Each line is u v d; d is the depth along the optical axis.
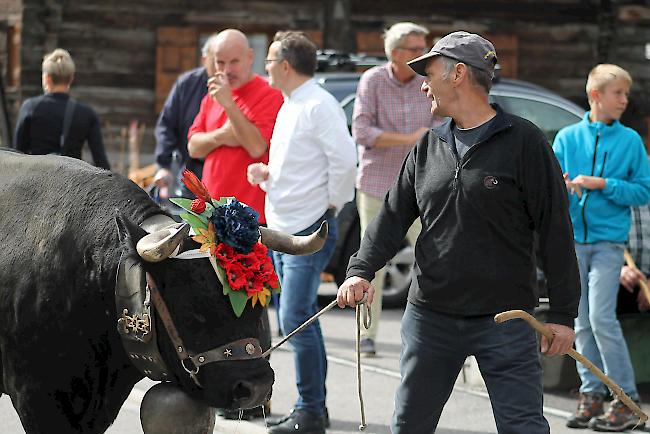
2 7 29.42
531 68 31.55
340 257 17.47
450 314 7.92
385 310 17.95
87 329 7.82
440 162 7.96
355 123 13.83
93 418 8.06
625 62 31.67
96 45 29.59
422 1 30.81
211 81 11.92
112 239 7.74
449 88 7.87
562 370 12.98
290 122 11.12
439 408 8.17
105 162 15.32
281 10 30.28
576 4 31.50
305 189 11.06
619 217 11.50
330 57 18.78
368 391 12.78
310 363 10.89
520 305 7.87
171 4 29.88
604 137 11.62
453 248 7.86
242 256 7.28
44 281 7.92
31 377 8.05
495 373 7.84
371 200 13.95
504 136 7.79
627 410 11.32
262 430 11.02
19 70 29.00
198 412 7.36
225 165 12.21
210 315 7.18
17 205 8.31
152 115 29.84
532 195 7.75
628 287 12.33
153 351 7.36
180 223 7.34
